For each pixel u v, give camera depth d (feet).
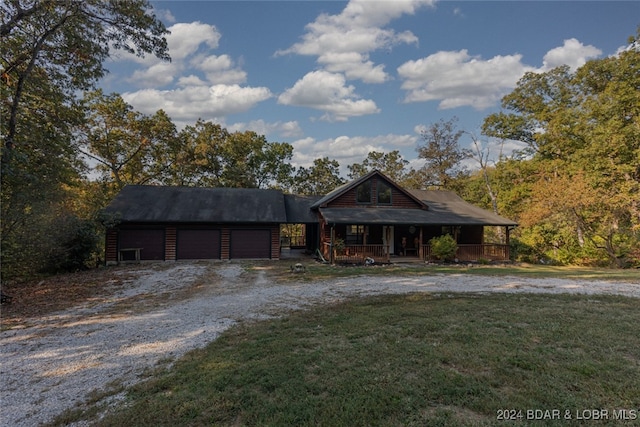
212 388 12.48
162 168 95.20
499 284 34.99
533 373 12.80
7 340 19.61
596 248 59.16
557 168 72.84
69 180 52.70
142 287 35.60
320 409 10.64
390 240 63.10
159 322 22.52
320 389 11.94
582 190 56.39
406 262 55.93
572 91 77.56
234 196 66.95
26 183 38.58
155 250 56.95
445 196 74.13
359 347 16.02
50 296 31.73
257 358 15.20
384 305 25.11
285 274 43.47
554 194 59.67
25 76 37.50
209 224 59.06
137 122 85.66
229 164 108.47
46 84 41.52
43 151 43.45
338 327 19.53
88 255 48.96
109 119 82.69
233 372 13.76
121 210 56.29
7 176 35.76
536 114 80.12
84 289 34.81
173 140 92.58
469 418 9.91
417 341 16.62
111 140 84.48
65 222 44.14
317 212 67.00
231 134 109.09
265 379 12.96
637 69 61.05
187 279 40.19
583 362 13.66
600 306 23.82
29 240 39.63
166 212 57.67
